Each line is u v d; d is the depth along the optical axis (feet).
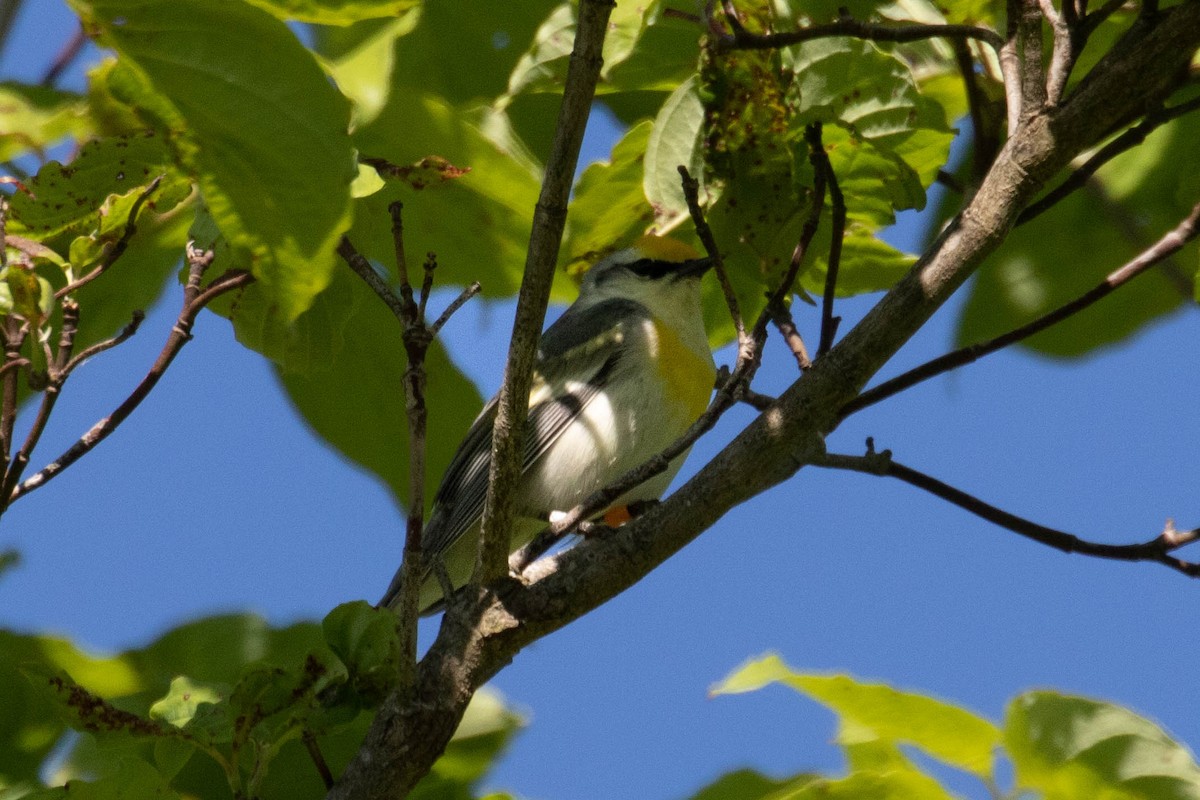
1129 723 23.07
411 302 22.68
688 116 28.43
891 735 24.26
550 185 20.67
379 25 31.12
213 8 20.63
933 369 26.37
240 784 22.07
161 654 27.53
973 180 28.55
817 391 22.79
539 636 23.35
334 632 23.12
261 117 21.50
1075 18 22.89
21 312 23.00
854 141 27.78
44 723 26.43
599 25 19.71
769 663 24.53
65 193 26.03
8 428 22.97
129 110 23.38
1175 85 24.90
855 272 32.48
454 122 29.14
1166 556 26.21
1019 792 23.63
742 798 24.95
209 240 25.90
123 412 24.26
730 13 23.25
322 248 22.82
